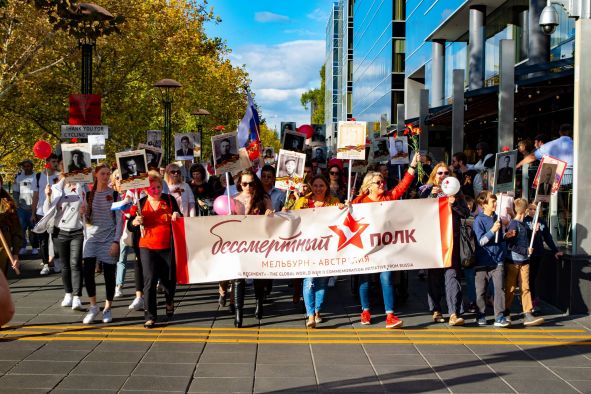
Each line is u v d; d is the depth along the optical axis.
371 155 16.05
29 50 24.88
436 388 6.22
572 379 6.51
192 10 35.72
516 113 25.36
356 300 10.64
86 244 8.77
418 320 9.16
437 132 35.59
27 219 16.30
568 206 10.31
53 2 12.19
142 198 8.71
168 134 28.38
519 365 6.96
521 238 8.95
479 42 30.47
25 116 28.86
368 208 8.74
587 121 9.57
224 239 8.70
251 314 9.52
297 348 7.58
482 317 8.85
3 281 2.50
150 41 30.02
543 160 8.93
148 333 8.26
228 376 6.51
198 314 9.45
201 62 40.28
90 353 7.28
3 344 7.63
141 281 9.69
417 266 8.74
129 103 30.80
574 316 9.41
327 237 8.73
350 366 6.88
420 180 12.53
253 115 10.70
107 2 25.50
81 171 9.35
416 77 49.34
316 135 20.28
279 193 10.59
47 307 9.77
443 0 35.50
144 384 6.23
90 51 14.82
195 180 12.62
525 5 27.20
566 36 21.78
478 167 14.52
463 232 8.81
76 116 14.25
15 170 35.72
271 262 8.71
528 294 8.92
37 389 6.05
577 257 9.46
